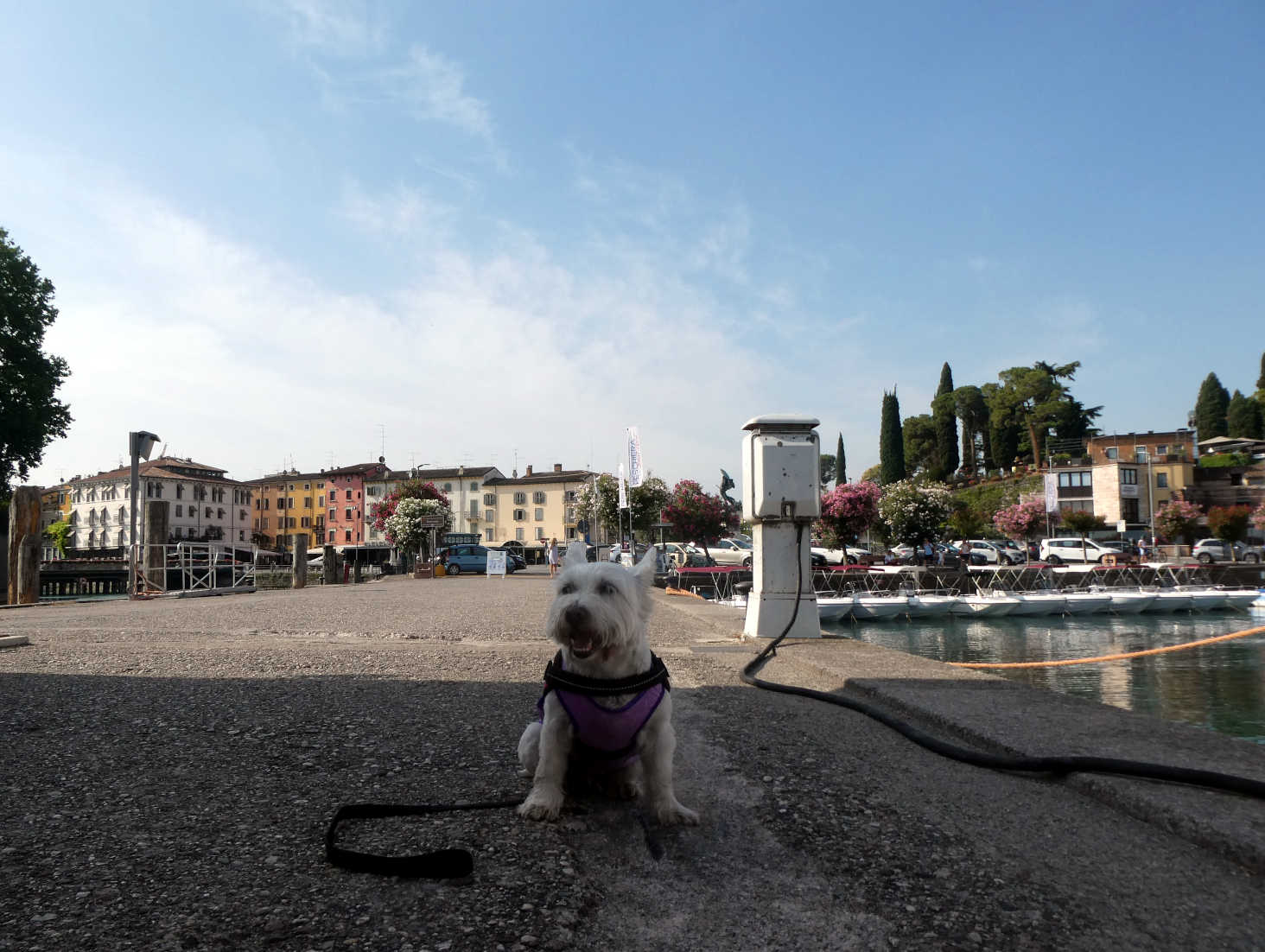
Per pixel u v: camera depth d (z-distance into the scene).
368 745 4.00
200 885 2.34
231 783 3.37
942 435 105.38
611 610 2.77
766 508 8.32
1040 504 53.00
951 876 2.49
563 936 2.06
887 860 2.62
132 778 3.42
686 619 12.30
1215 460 81.75
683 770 3.63
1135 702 14.66
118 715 4.66
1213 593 31.36
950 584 35.88
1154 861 2.62
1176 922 2.21
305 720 4.56
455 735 4.21
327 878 2.40
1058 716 4.31
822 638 8.42
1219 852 2.65
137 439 18.19
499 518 106.12
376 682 5.93
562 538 102.81
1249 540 64.44
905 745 4.14
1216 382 106.56
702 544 51.38
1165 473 75.12
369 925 2.09
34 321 33.81
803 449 8.34
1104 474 74.88
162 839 2.72
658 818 2.90
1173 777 3.15
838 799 3.22
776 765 3.71
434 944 2.00
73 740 4.06
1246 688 15.92
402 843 2.67
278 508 115.44
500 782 3.40
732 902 2.30
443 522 47.41
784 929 2.15
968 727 4.07
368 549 61.31
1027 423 98.69
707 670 6.74
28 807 3.05
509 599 18.59
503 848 2.63
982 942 2.08
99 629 10.34
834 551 46.44
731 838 2.79
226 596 20.20
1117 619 29.16
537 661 7.18
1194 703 14.54
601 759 2.98
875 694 5.14
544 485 105.19
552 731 2.89
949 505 48.66
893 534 49.44
